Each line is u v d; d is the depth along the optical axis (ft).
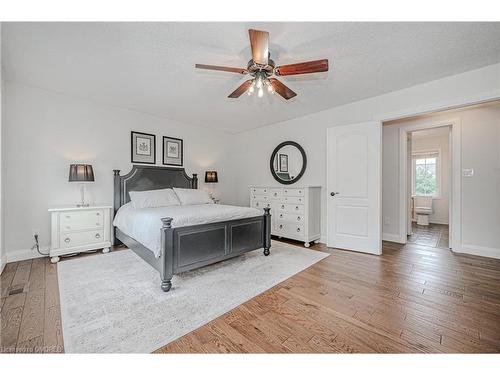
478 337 4.85
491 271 8.55
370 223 10.78
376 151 10.61
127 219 10.10
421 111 9.46
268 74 6.92
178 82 9.33
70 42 6.62
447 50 7.07
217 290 7.06
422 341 4.74
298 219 12.37
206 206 11.51
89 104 11.43
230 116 13.98
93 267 8.91
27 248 9.81
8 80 9.25
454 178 11.22
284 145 14.79
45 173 10.26
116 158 12.34
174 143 14.75
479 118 10.64
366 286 7.33
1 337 4.81
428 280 7.77
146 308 6.01
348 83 9.41
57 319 5.47
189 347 4.60
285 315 5.72
